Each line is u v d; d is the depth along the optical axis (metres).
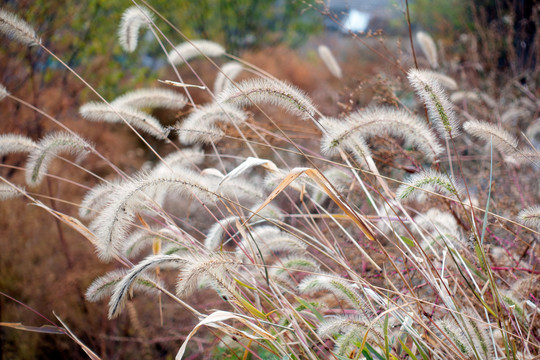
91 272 3.99
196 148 3.27
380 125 2.26
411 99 4.92
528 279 2.51
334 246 2.82
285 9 11.47
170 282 3.77
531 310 2.50
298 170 2.19
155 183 2.13
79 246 4.33
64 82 7.16
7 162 5.80
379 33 4.19
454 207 3.22
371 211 3.60
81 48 7.57
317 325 2.37
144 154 7.20
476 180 4.06
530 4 7.24
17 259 4.16
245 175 5.34
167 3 9.41
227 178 2.22
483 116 4.94
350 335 1.98
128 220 2.24
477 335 1.99
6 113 6.29
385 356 1.96
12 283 4.03
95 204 2.62
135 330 3.71
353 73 7.48
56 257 4.21
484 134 2.34
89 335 3.72
